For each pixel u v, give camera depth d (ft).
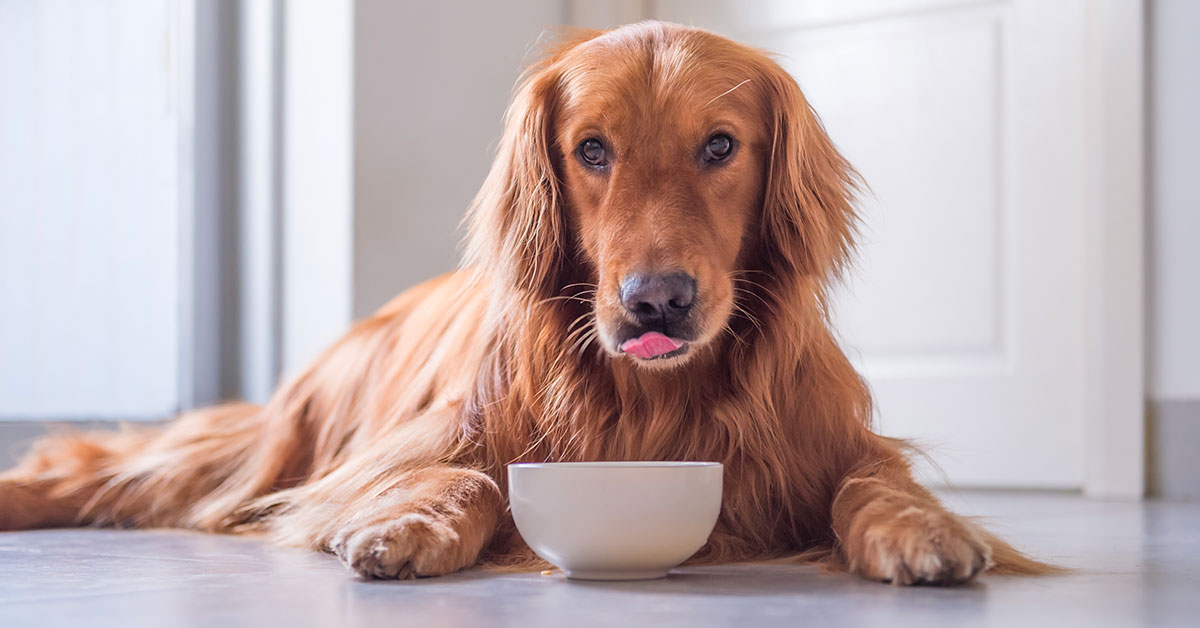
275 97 11.69
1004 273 11.85
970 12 11.99
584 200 5.67
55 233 11.63
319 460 7.70
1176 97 11.34
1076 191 11.57
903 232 12.25
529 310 5.88
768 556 5.71
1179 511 9.43
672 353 5.30
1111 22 11.37
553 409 5.82
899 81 12.28
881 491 5.24
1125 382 11.25
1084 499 10.91
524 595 4.50
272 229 11.69
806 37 12.78
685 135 5.48
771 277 5.83
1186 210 11.30
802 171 5.85
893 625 3.84
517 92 6.58
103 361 11.87
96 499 7.83
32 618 4.04
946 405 12.04
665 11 13.52
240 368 11.96
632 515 4.65
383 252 11.21
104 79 11.80
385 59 11.23
